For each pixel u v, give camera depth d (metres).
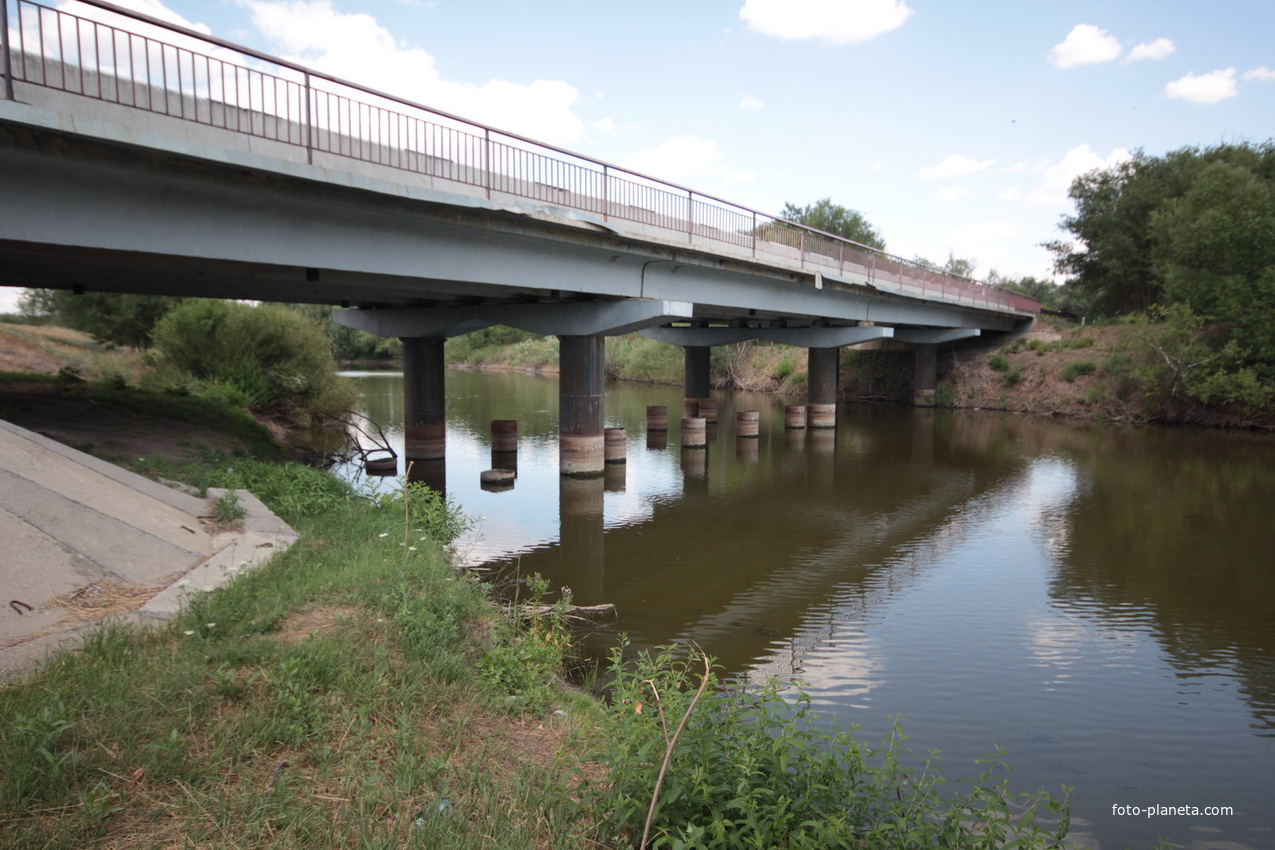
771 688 5.77
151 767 4.07
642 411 41.62
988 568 13.12
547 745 5.57
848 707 7.75
